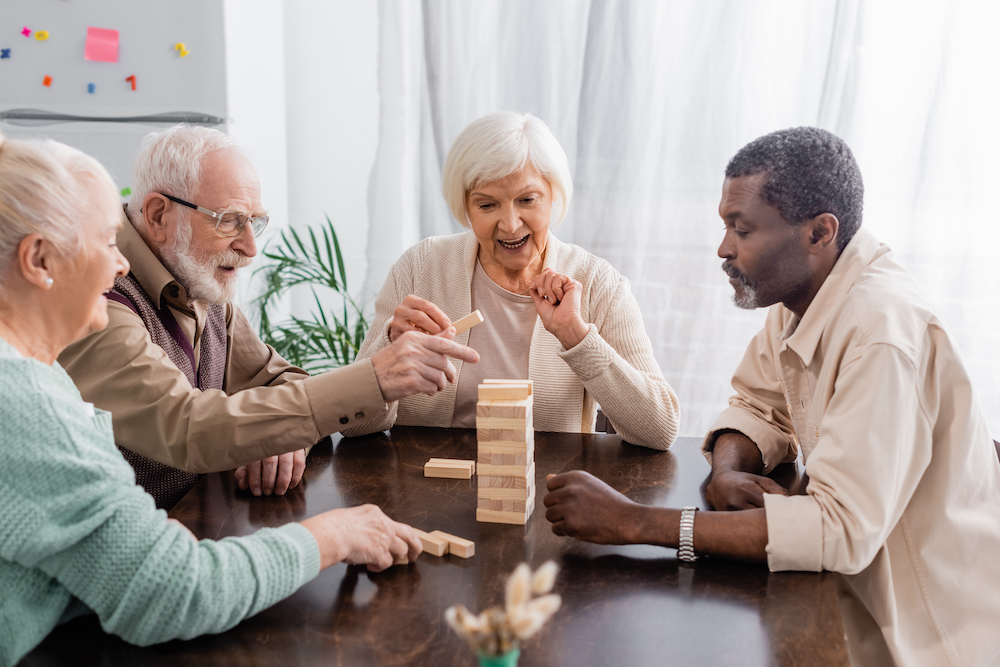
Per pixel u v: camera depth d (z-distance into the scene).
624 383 1.39
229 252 1.35
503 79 2.74
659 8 2.63
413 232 2.94
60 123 2.33
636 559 0.97
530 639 0.79
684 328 2.81
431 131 2.80
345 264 2.98
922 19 2.54
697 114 2.68
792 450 1.32
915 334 0.97
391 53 2.81
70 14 2.28
